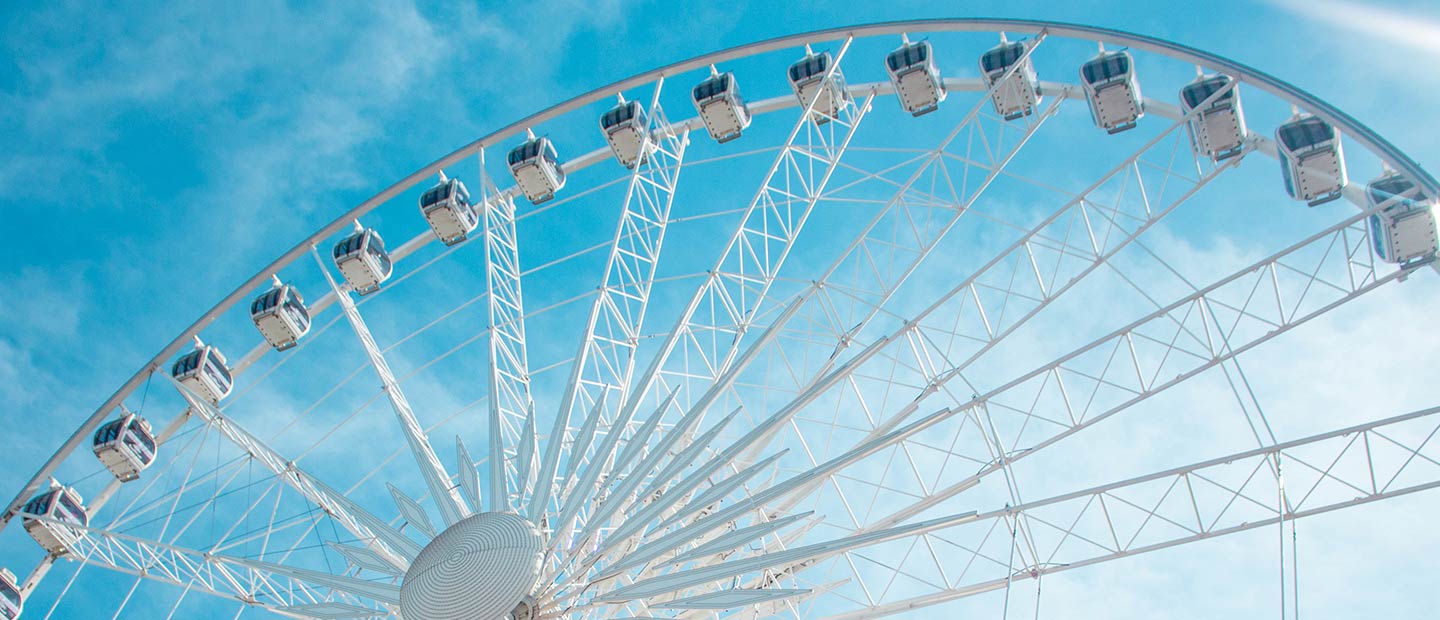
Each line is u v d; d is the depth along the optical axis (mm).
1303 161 28203
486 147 38688
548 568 27281
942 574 29641
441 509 29141
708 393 29141
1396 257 26656
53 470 37875
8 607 36938
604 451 28156
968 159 31266
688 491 27156
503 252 36500
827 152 34688
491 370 32406
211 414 35719
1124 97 31500
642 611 27703
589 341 32281
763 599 25594
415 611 27094
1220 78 29609
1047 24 32125
